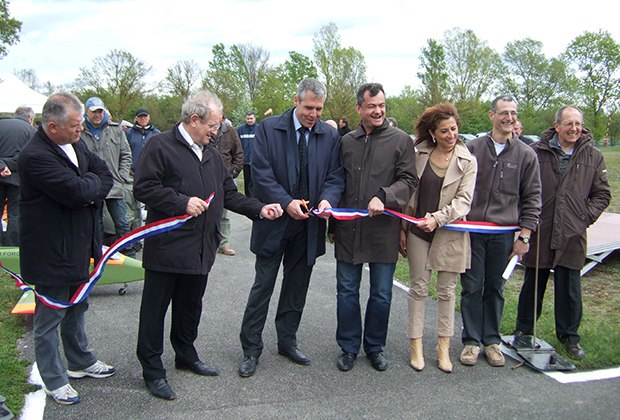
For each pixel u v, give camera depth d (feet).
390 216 10.77
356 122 103.19
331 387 10.08
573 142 11.67
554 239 11.64
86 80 110.11
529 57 155.63
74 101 8.52
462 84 126.41
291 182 10.65
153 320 9.48
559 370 10.92
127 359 11.16
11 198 18.80
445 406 9.43
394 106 157.17
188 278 9.93
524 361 11.27
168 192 9.00
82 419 8.70
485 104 147.23
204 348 11.91
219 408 9.17
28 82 132.67
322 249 11.13
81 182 8.64
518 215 11.23
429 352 11.94
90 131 18.88
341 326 11.18
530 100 158.20
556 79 153.38
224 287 16.84
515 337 12.46
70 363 10.05
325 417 8.93
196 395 9.64
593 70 145.79
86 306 10.09
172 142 9.29
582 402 9.66
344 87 106.63
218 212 9.97
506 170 11.06
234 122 113.29
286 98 121.60
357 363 11.30
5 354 11.03
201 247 9.58
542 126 146.82
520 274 18.65
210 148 9.98
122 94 110.73
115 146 19.44
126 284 15.90
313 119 10.49
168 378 10.34
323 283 17.67
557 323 12.10
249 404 9.33
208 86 118.11
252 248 10.91
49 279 8.75
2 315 13.35
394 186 10.43
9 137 18.34
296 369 10.89
